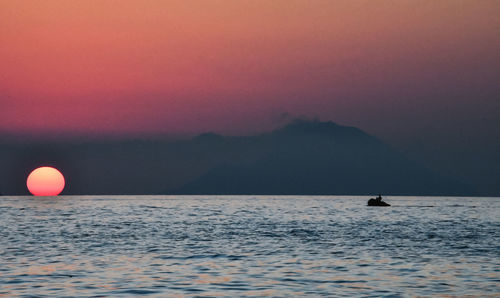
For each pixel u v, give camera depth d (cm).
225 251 5247
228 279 3672
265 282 3569
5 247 5522
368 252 5175
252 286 3431
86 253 5056
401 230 7956
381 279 3681
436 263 4434
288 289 3344
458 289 3344
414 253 5100
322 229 8125
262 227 8538
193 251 5247
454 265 4322
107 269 4066
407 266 4262
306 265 4319
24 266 4175
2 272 3881
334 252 5175
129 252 5156
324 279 3681
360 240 6375
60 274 3819
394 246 5706
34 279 3609
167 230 7881
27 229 7956
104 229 8025
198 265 4309
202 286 3422
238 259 4672
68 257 4750
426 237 6794
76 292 3206
